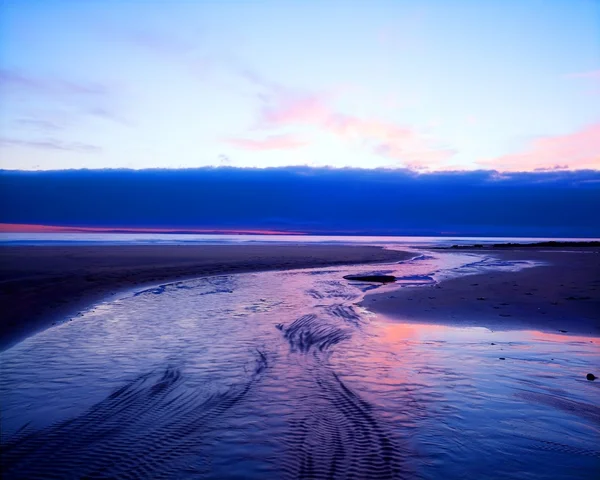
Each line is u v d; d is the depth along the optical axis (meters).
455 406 5.19
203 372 6.49
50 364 6.89
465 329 9.23
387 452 4.14
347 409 5.12
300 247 50.50
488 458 4.03
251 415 4.97
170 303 12.73
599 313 10.52
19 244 46.69
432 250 49.09
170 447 4.26
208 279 18.98
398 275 20.83
